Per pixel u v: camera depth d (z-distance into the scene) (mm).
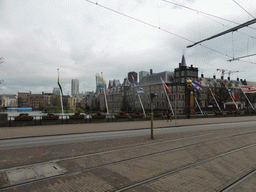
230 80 95438
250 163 8500
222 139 13469
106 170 7121
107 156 8930
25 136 14758
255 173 7277
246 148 11039
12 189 5445
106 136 15141
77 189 5527
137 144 11625
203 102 78562
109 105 109938
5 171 6840
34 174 6602
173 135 15352
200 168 7602
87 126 22203
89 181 6113
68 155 9055
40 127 20688
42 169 7105
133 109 75312
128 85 95625
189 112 37406
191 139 13422
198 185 6035
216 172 7230
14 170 6965
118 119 29094
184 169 7441
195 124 26031
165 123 26688
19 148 10422
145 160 8422
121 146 11055
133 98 87938
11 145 11438
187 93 38000
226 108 80312
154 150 10148
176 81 72750
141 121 29641
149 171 7133
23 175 6492
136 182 6125
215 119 35062
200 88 33906
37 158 8508
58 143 12008
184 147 10859
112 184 5930
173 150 10148
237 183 6285
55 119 24906
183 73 70188
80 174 6688
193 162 8352
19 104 179125
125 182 6105
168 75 73938
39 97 159375
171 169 7406
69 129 19312
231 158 9078
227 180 6523
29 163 7781
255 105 91188
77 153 9422
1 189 5422
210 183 6219
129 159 8516
